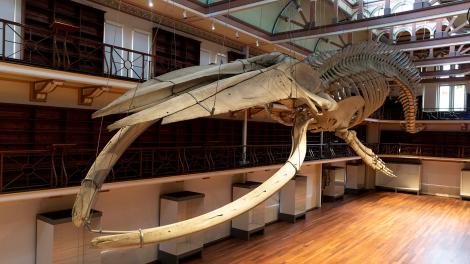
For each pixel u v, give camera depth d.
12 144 6.68
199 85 3.36
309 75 4.11
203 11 8.30
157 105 2.77
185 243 9.14
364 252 9.77
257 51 12.16
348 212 14.70
